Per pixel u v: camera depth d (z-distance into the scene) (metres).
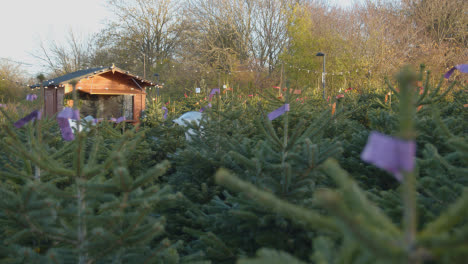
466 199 0.78
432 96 4.19
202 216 3.58
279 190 2.68
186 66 31.16
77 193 2.04
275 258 1.16
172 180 4.78
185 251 3.37
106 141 4.93
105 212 2.33
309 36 23.94
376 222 0.83
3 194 1.90
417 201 2.40
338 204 0.72
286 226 2.50
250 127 5.77
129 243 1.95
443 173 2.50
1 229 2.50
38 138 2.44
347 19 27.06
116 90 11.68
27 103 4.41
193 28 33.03
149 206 1.88
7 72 21.25
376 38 22.52
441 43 22.83
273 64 30.67
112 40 33.97
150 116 11.32
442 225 0.81
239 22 31.61
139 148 5.61
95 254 1.98
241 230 2.79
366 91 14.52
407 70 0.71
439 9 24.34
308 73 22.28
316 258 1.10
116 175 1.76
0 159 3.04
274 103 4.27
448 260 0.78
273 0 30.92
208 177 4.43
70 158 3.33
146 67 33.66
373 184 4.17
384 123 4.86
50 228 1.96
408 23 25.45
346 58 22.05
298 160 2.65
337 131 5.77
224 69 28.14
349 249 0.97
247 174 3.10
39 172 2.58
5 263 2.07
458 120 4.30
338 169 0.86
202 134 5.14
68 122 2.08
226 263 2.71
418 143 3.89
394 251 0.77
